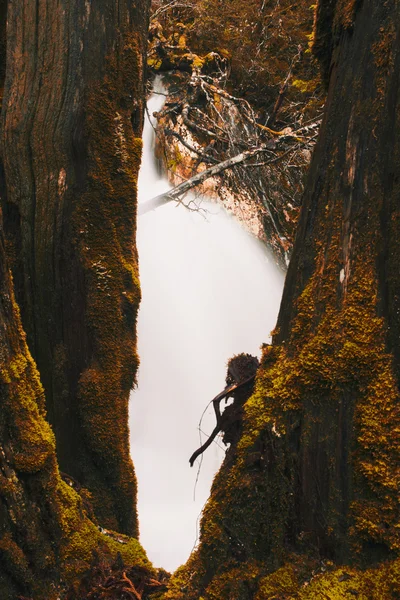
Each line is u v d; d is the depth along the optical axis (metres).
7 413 2.43
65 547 2.59
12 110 4.23
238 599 2.22
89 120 4.12
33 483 2.48
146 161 10.52
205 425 9.75
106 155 4.17
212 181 10.23
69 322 4.11
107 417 4.03
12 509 2.39
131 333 4.23
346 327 2.17
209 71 10.93
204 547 2.38
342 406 2.15
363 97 2.25
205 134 9.88
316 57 2.67
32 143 4.16
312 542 2.17
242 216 9.94
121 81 4.27
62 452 4.09
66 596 2.50
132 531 4.11
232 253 10.20
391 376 2.10
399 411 2.08
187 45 11.13
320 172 2.37
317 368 2.20
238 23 11.45
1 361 2.45
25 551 2.42
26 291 4.13
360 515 2.07
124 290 4.19
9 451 2.42
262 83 11.23
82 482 4.04
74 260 4.09
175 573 2.52
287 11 11.23
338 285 2.23
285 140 8.21
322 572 2.12
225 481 2.40
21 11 4.26
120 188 4.23
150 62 10.54
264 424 2.30
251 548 2.29
